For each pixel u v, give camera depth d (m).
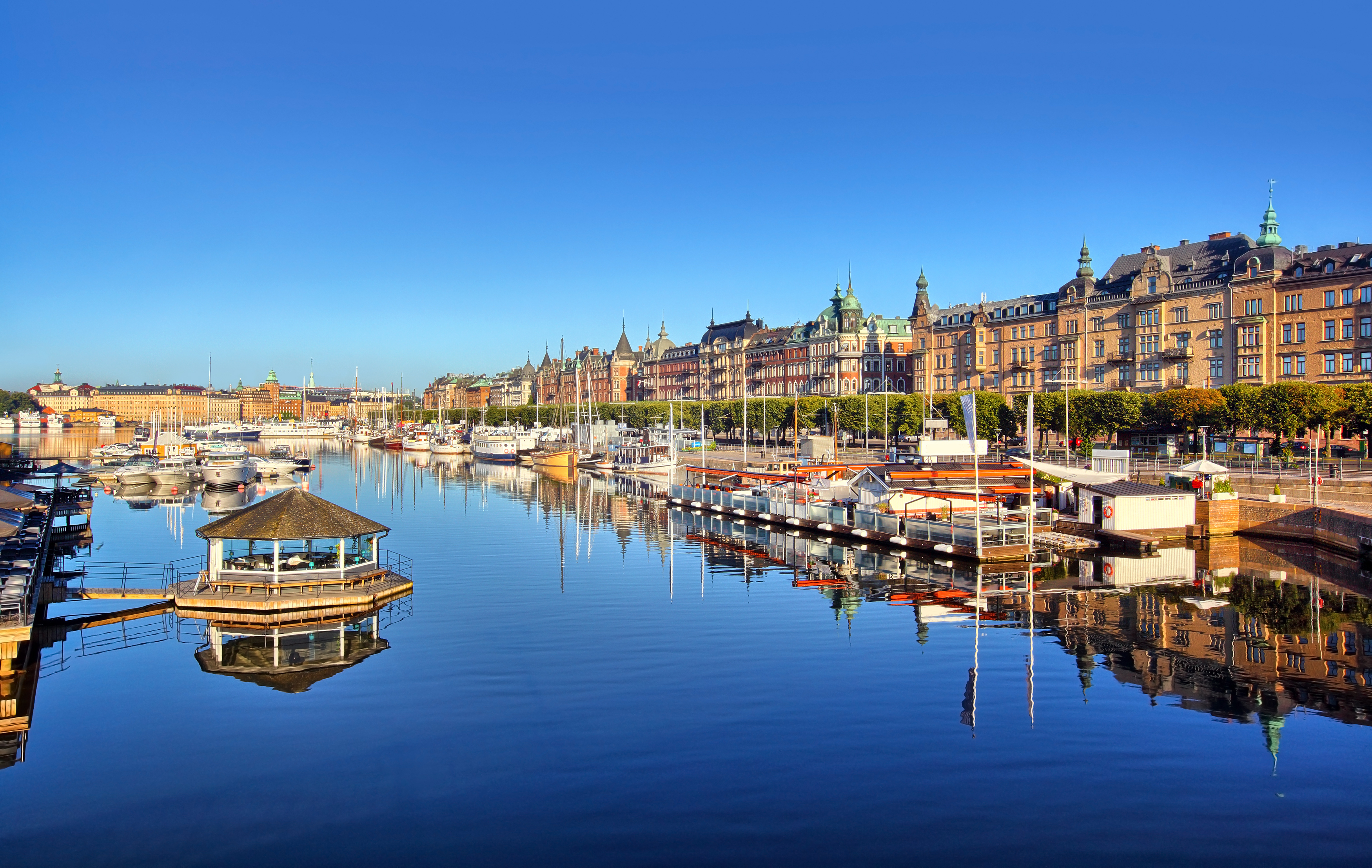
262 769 26.86
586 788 25.33
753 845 22.30
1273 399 104.44
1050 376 161.25
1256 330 127.19
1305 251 130.75
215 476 122.06
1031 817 23.59
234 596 46.16
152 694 33.62
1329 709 31.36
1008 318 169.50
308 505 49.53
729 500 87.75
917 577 55.38
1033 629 42.41
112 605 47.34
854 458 129.50
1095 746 28.06
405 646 39.47
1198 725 29.91
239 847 22.52
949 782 25.58
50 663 37.56
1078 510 73.12
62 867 21.67
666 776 25.98
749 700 32.31
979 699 32.41
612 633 41.72
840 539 71.31
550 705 31.94
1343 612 45.91
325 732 29.66
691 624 43.31
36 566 47.41
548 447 164.50
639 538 72.94
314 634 41.88
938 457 95.31
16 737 29.50
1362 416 98.06
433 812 24.06
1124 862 21.52
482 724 30.14
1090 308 153.12
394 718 30.81
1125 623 43.69
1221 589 51.94
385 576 50.94
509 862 21.66
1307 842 22.41
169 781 26.09
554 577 55.47
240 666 36.88
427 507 97.25
